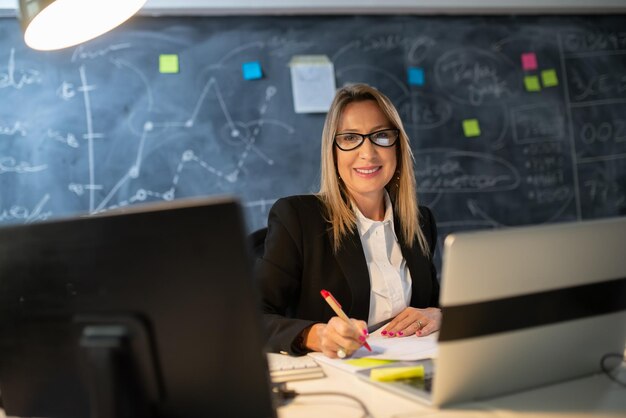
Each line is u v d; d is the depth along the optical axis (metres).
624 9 3.54
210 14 2.93
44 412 0.88
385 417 0.87
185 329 0.77
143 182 2.82
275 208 1.67
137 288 0.78
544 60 3.46
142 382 0.78
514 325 0.90
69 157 2.74
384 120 1.68
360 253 1.61
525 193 3.40
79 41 1.39
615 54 3.57
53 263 0.83
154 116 2.84
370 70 3.16
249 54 2.98
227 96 2.94
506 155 3.37
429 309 1.49
